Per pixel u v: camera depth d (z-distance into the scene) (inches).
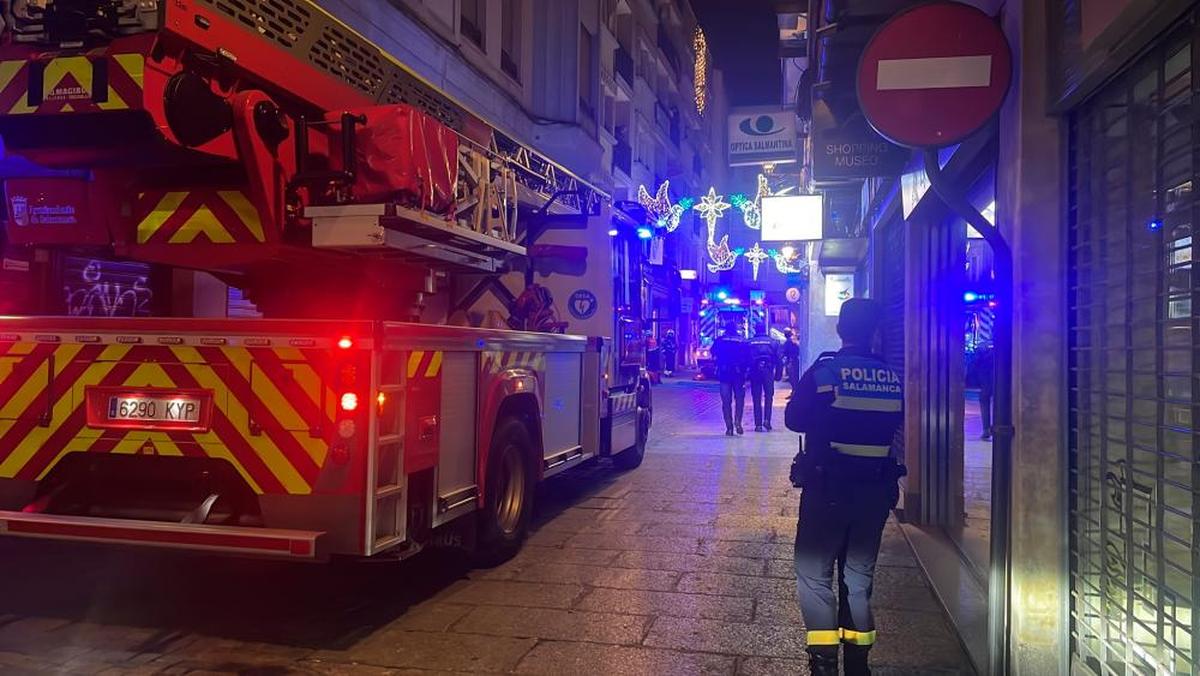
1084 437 142.9
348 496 164.9
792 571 229.3
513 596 207.2
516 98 725.9
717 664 164.6
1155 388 121.9
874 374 150.9
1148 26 109.7
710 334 1232.2
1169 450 117.3
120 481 181.5
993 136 169.5
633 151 1315.2
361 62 226.5
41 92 169.2
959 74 149.1
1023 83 148.1
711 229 1403.8
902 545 261.1
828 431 149.1
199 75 178.4
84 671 157.8
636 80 1346.0
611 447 350.3
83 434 175.3
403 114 194.5
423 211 202.5
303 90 203.8
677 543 259.8
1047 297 147.3
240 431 168.9
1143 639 126.7
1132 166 124.7
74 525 167.0
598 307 358.3
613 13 1188.5
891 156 279.4
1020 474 148.3
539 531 275.9
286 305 239.0
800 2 479.2
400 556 181.5
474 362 213.3
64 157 182.2
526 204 332.2
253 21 190.1
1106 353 135.2
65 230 204.1
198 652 168.7
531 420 258.1
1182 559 118.3
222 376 170.1
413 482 186.1
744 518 295.1
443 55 581.3
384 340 167.3
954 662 167.2
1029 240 147.9
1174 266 114.3
